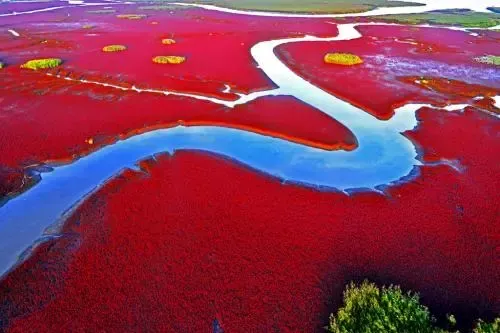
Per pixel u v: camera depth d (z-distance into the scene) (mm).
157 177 20781
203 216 17969
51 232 17125
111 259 15625
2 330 12945
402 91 32406
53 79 34594
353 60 39656
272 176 21156
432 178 21047
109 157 23047
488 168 21875
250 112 28375
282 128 26141
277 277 14922
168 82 33938
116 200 18953
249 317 13414
